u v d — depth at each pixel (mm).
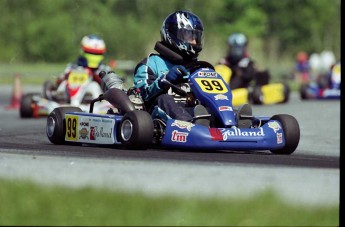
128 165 26078
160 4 160375
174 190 21453
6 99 81938
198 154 29531
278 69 137500
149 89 31203
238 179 23750
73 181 22531
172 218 18641
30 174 23781
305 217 19219
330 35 197000
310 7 195625
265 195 20516
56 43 162500
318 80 85062
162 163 26641
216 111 29609
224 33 187875
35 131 41500
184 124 29156
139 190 21094
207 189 21719
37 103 53906
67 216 18953
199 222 18391
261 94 66562
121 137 30062
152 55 32156
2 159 27438
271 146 29609
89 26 154375
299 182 23875
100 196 20391
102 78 33312
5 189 21156
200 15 170375
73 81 53438
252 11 193000
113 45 145750
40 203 19891
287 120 30281
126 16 153375
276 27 196625
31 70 141875
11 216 19062
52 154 29031
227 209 19266
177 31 31719
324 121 49438
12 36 162750
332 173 25875
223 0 187000
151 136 29547
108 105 52250
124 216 18844
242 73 66000
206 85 30094
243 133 29141
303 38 196375
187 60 32094
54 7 163250
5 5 163625
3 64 160125
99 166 25781
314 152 33094
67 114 33031
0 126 45250
